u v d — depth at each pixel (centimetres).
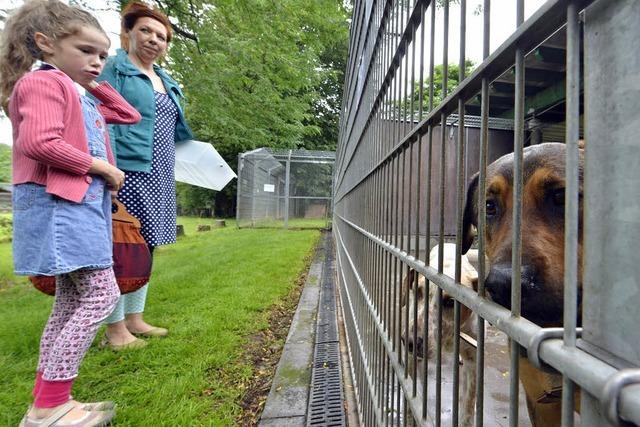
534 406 119
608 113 35
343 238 395
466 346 186
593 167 37
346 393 215
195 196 2380
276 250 745
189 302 378
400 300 121
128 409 193
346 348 271
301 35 794
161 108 282
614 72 34
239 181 1368
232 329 307
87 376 227
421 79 102
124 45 287
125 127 254
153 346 267
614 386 30
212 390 218
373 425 158
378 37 175
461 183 72
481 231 61
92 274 180
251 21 659
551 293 80
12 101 167
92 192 175
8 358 256
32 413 169
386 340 139
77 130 176
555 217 95
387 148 154
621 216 34
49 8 176
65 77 174
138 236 253
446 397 195
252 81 712
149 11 279
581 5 38
